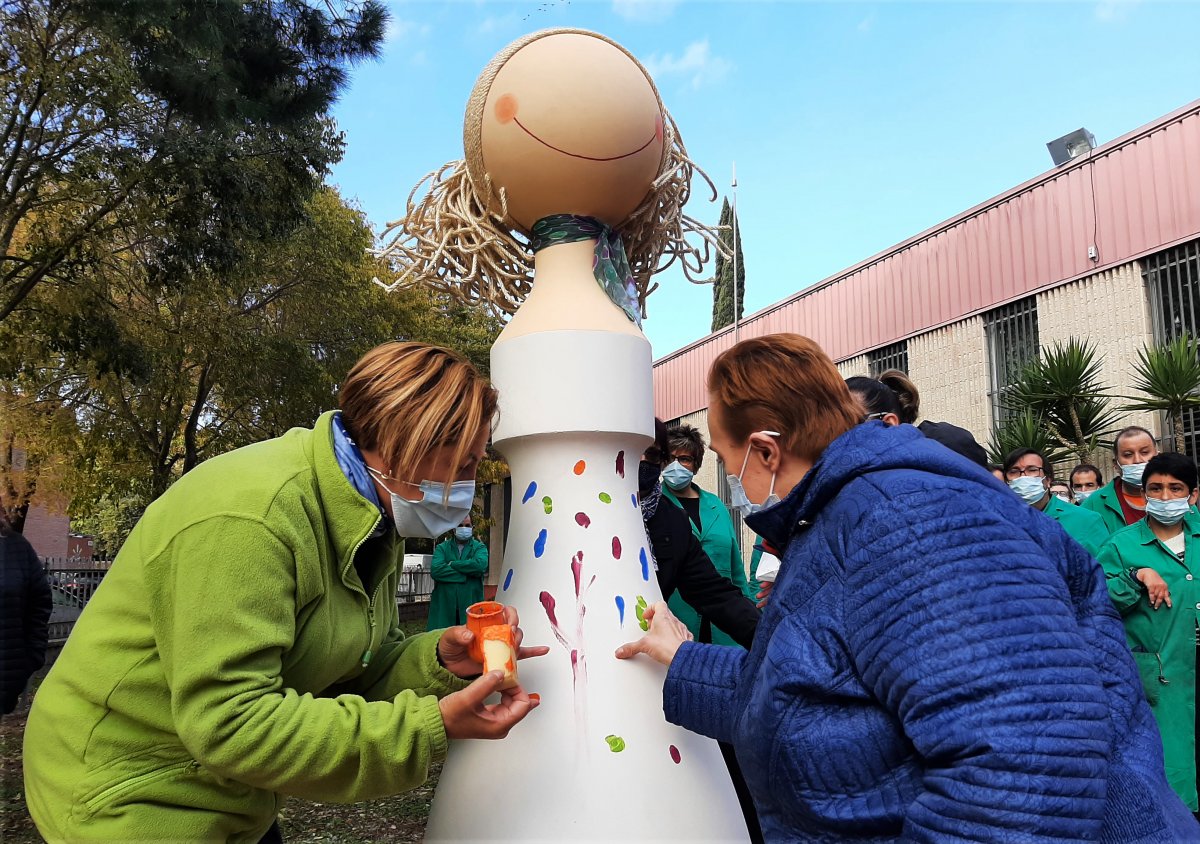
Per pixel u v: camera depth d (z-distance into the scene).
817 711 0.98
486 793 1.49
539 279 1.83
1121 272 8.52
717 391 1.25
